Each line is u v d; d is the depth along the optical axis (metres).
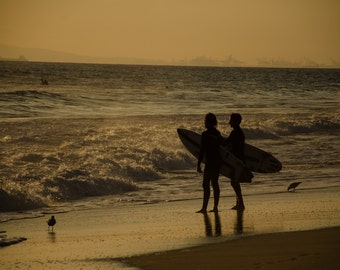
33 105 125.44
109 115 110.81
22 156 54.78
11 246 28.97
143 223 34.56
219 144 38.47
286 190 46.22
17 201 40.25
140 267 24.48
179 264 24.70
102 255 26.77
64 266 24.98
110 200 43.38
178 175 55.09
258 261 24.56
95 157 56.19
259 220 34.38
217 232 31.39
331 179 51.88
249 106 149.00
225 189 47.31
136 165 53.59
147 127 81.31
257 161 43.47
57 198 43.19
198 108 136.88
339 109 141.38
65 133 75.44
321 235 29.55
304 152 70.50
